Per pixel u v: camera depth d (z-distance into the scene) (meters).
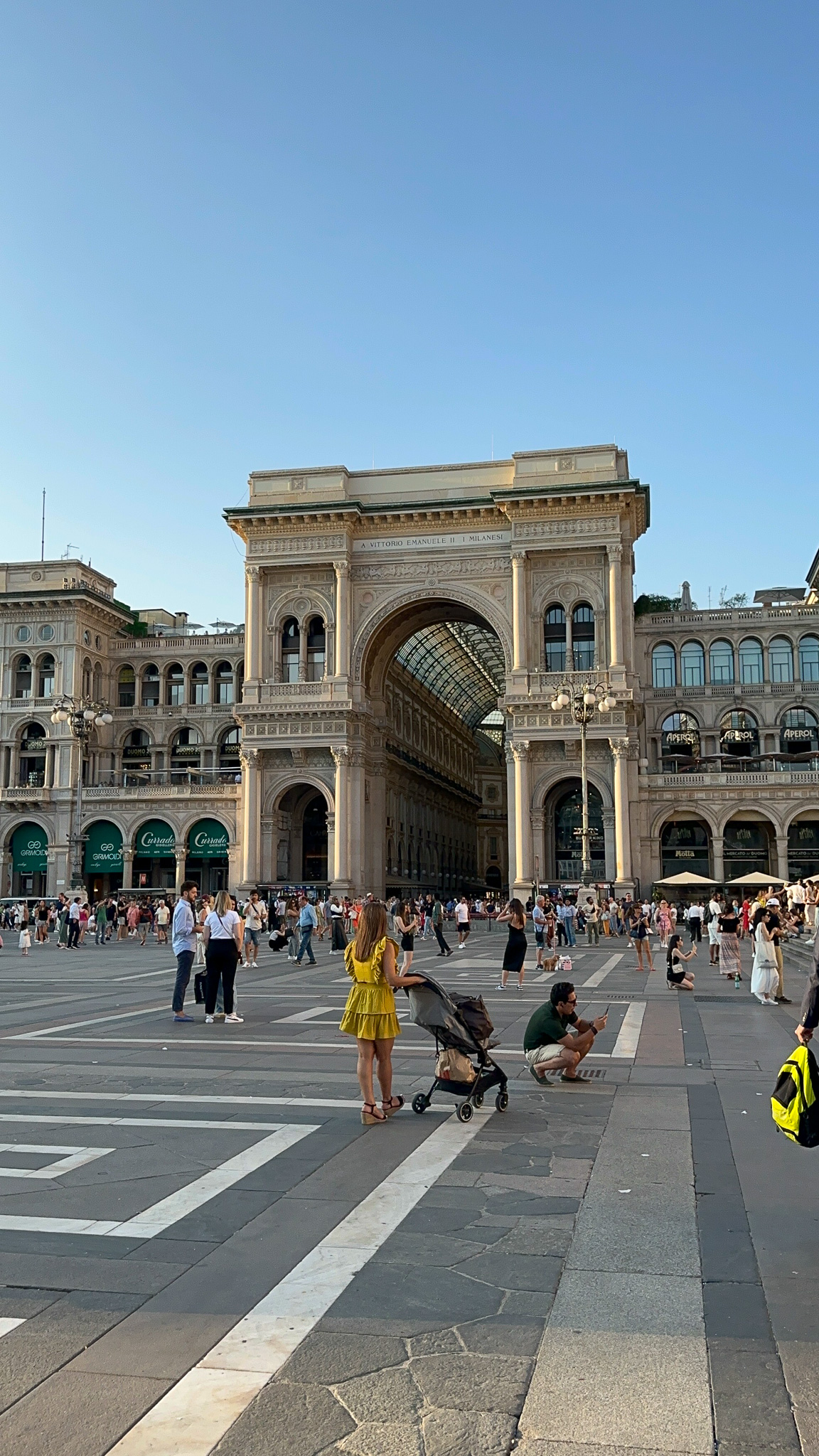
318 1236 8.26
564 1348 6.32
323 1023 21.48
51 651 91.94
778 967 25.52
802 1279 7.38
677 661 92.44
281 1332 6.53
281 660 78.88
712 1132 11.69
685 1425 5.47
